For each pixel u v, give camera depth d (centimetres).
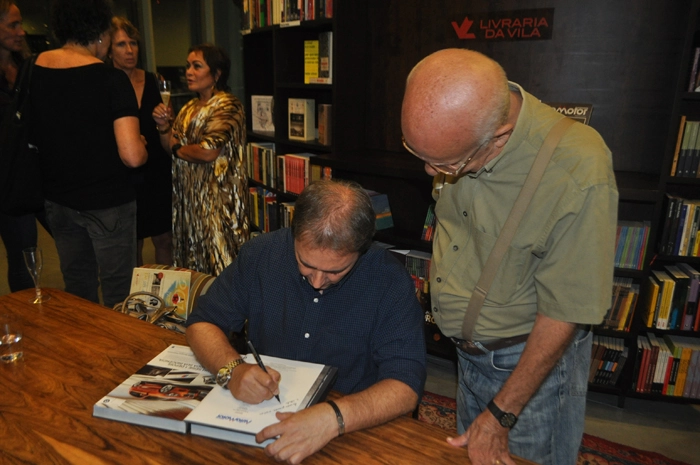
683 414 255
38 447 107
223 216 287
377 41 297
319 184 122
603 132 251
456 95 105
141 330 158
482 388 148
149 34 562
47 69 221
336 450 108
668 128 232
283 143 353
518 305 131
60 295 184
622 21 235
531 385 117
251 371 118
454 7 269
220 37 551
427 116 107
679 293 237
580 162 113
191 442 109
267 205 369
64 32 222
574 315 114
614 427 244
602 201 111
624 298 241
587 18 240
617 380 256
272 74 415
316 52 316
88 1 218
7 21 268
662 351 245
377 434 113
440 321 148
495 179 126
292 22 313
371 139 315
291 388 120
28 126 227
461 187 135
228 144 281
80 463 103
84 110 223
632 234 235
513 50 259
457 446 111
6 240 303
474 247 136
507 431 116
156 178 340
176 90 584
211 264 293
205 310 146
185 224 302
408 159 281
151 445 108
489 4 259
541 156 118
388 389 120
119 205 244
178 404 116
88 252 258
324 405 112
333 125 299
